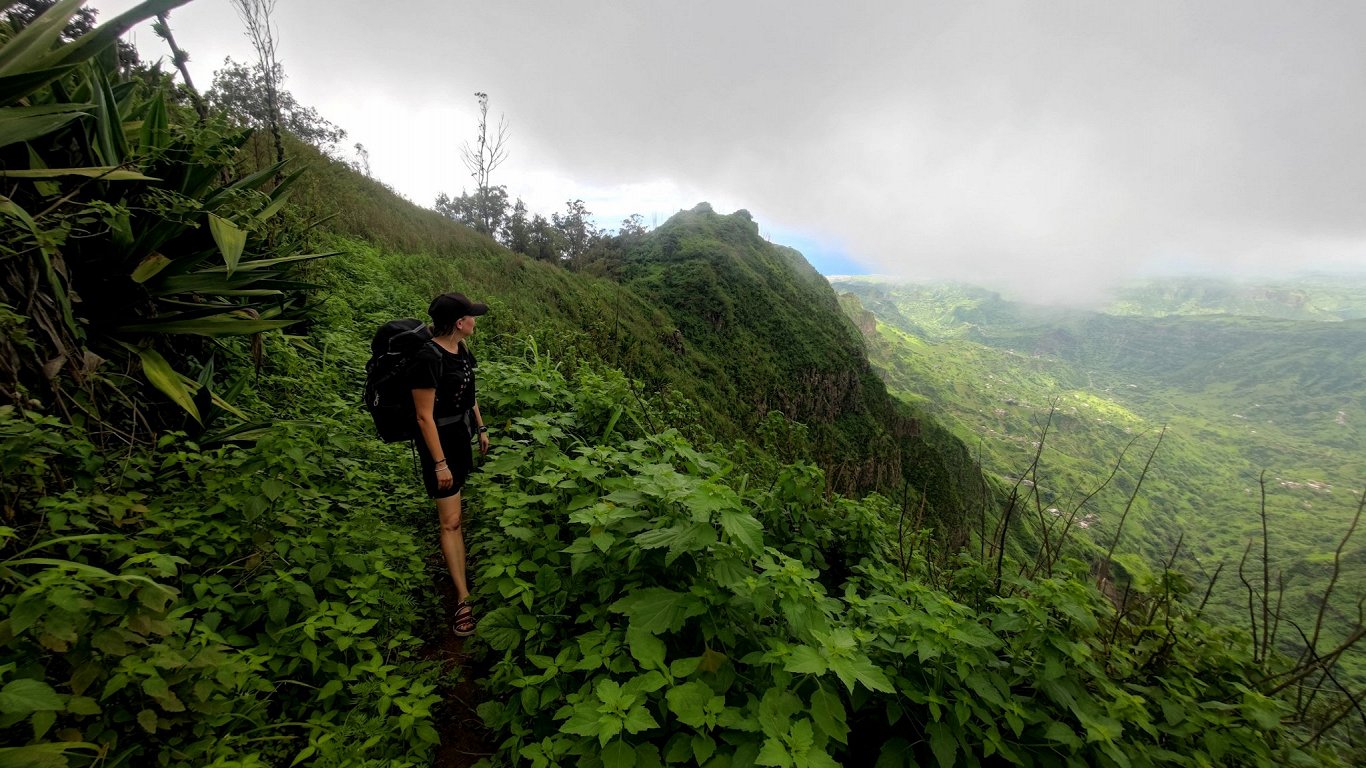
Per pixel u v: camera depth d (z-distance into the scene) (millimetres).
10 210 1988
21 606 1238
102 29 2521
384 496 3336
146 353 2818
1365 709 2123
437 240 21344
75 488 1963
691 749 1578
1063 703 1865
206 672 1547
